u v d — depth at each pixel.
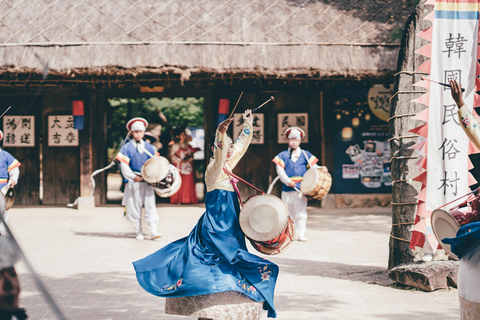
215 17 12.23
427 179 6.03
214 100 13.62
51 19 12.19
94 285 6.30
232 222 3.78
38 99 13.83
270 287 3.68
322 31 11.95
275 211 3.74
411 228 6.36
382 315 5.12
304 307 5.40
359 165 13.50
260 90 13.62
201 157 21.97
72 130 13.82
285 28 12.01
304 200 9.21
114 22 12.07
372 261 7.57
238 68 11.42
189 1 12.59
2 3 12.60
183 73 11.38
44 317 5.09
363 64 11.48
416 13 6.45
